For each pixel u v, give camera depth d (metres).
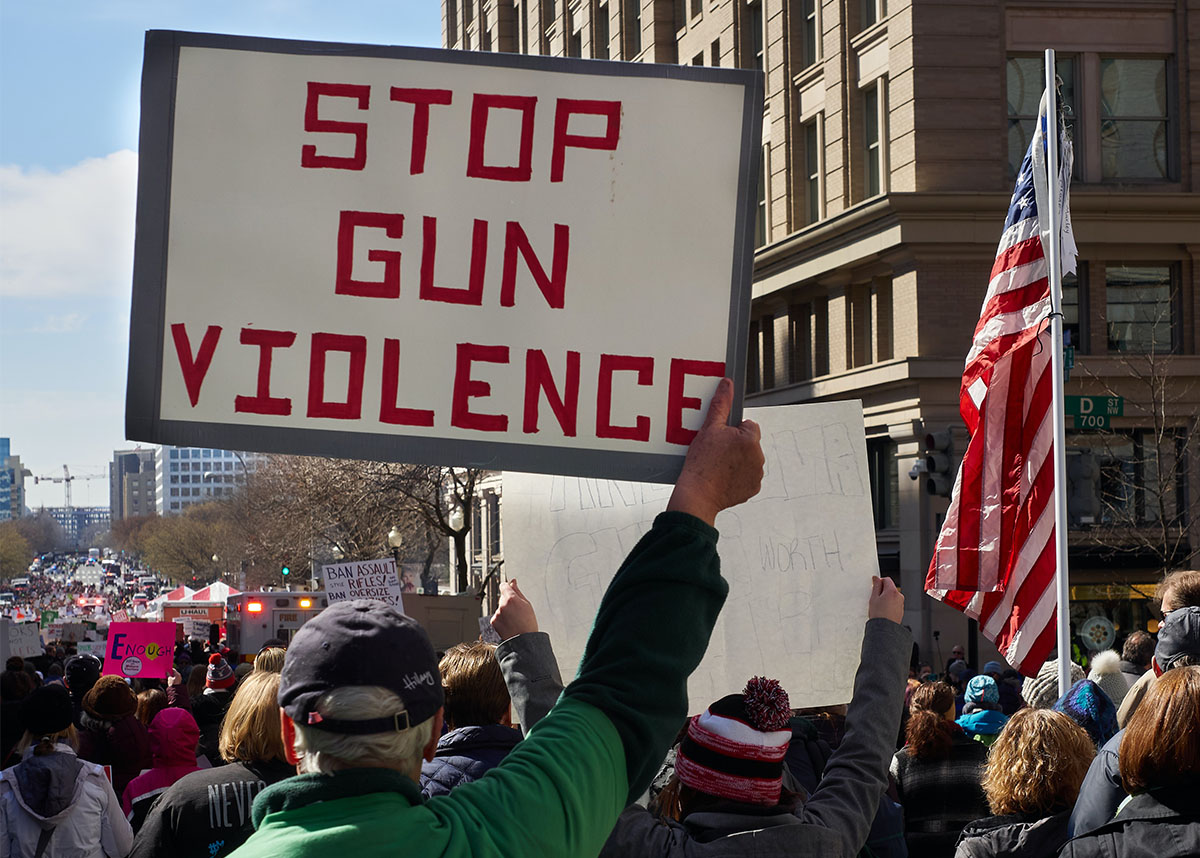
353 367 2.89
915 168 26.44
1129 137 26.86
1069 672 8.01
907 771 5.71
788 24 31.72
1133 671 8.11
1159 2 26.70
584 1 43.12
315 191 2.90
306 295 2.89
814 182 31.50
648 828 2.97
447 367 2.91
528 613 3.40
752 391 34.72
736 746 3.10
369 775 1.97
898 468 27.70
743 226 2.95
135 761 8.07
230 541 97.56
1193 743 3.20
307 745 2.01
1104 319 26.22
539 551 4.21
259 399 2.87
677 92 2.96
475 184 2.94
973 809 5.64
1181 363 25.62
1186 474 25.45
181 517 138.00
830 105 29.83
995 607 8.86
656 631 2.21
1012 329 9.19
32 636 20.41
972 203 26.08
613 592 2.28
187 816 4.18
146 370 2.86
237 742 4.29
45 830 5.75
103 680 8.14
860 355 29.47
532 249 2.94
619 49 40.22
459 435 2.90
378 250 2.91
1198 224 26.14
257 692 4.33
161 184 2.88
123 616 69.31
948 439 19.58
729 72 2.95
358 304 2.90
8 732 8.24
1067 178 9.17
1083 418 15.46
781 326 32.75
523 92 2.95
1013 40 26.69
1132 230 26.02
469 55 2.94
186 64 2.89
